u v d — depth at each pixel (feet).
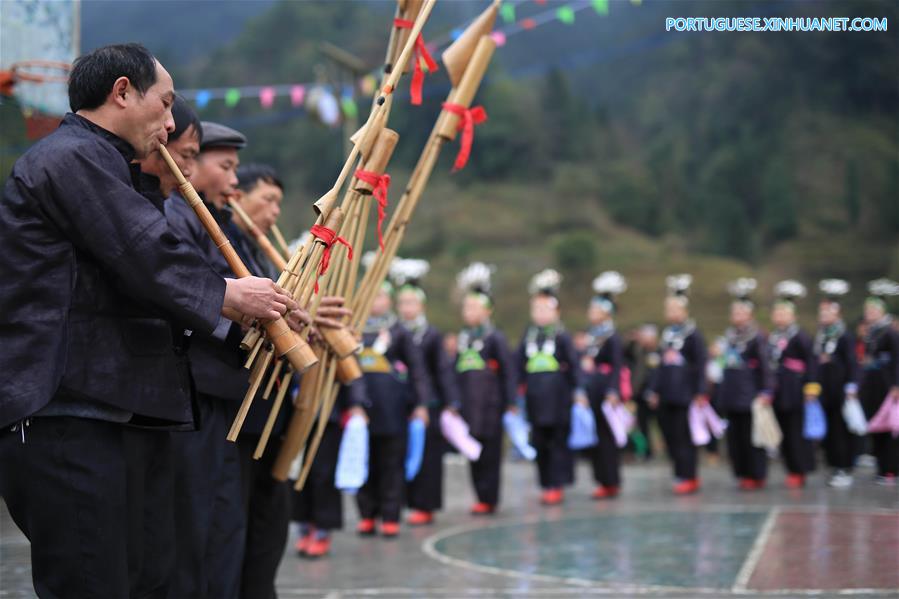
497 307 176.76
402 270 34.96
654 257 199.72
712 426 42.65
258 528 16.42
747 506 35.94
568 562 25.50
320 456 27.55
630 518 34.04
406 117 232.12
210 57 274.77
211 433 14.94
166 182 13.26
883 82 222.69
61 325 10.56
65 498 10.69
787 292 46.34
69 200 10.58
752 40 238.27
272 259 16.21
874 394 44.91
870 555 24.08
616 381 41.55
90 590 10.79
